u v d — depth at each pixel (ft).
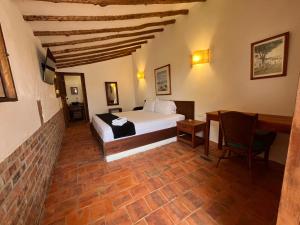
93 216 4.85
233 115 5.99
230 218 4.55
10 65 4.30
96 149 10.52
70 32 8.80
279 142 6.97
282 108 6.53
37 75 7.41
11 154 3.51
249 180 6.25
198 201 5.26
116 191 5.99
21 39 5.83
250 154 5.98
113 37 11.21
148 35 14.29
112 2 6.57
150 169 7.47
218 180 6.35
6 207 3.04
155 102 13.91
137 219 4.66
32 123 5.32
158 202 5.31
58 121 12.03
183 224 4.42
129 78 21.18
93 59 16.75
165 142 10.59
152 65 15.87
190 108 11.39
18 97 4.44
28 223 3.93
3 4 4.56
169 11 9.80
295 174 1.53
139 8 8.43
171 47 12.69
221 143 9.13
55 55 12.60
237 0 7.66
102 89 19.63
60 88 16.60
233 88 8.42
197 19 9.98
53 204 5.44
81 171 7.63
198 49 10.23
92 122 13.19
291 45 5.99
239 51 7.88
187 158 8.38
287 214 1.63
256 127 5.96
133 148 9.25
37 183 5.05
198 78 10.56
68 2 5.95
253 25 7.14
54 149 8.80
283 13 6.09
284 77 6.32
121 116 12.09
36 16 6.73
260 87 7.19
